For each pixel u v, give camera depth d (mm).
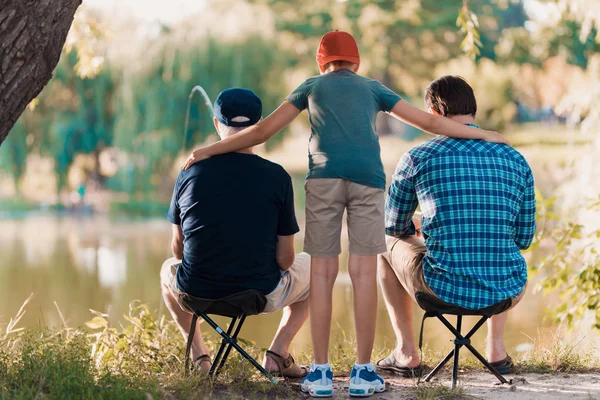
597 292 6914
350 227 3975
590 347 5367
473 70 44562
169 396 3826
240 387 4121
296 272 4285
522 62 48094
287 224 4113
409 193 4156
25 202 34906
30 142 29000
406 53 45844
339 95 3945
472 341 7598
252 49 28156
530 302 10914
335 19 43812
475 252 3938
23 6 3676
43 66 3828
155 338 5168
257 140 4027
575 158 9195
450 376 4605
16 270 17234
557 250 7387
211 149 4051
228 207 3979
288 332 4449
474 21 7496
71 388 3646
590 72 10648
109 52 26359
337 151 3912
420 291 4086
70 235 25656
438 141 4105
